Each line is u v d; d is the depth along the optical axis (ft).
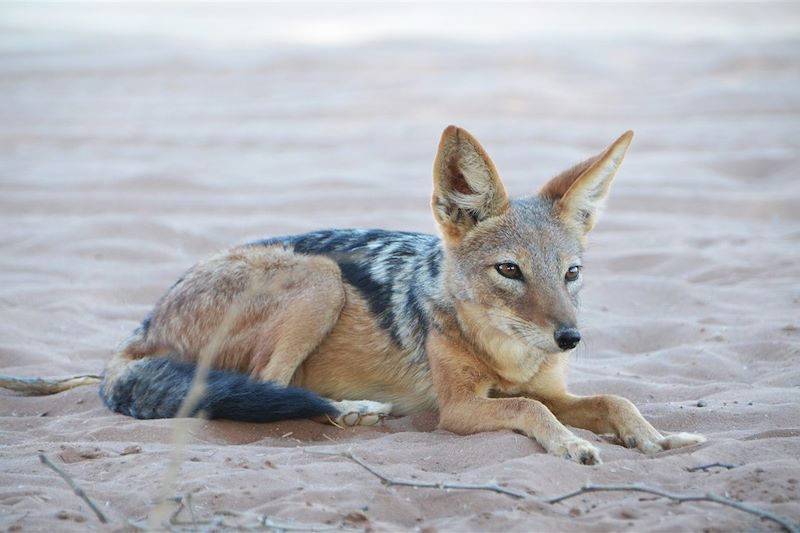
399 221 70.38
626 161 88.84
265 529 26.12
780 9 197.77
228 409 36.32
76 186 80.94
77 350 47.16
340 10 212.84
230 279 39.86
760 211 74.74
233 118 108.68
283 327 38.75
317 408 36.06
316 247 41.39
